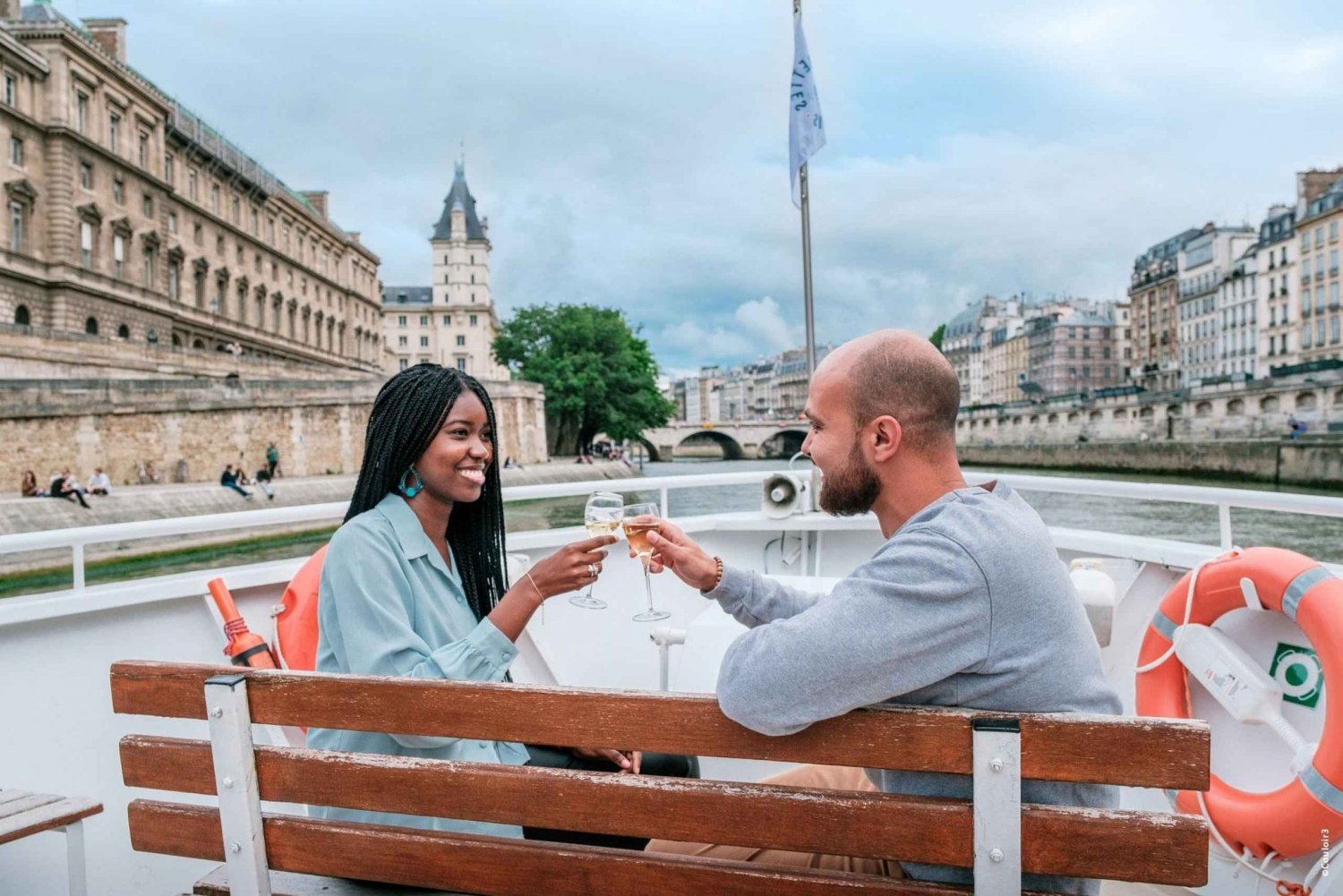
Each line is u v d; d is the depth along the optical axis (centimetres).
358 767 114
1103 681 114
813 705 100
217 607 219
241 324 5653
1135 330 9138
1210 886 193
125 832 207
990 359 11850
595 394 5919
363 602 136
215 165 5381
